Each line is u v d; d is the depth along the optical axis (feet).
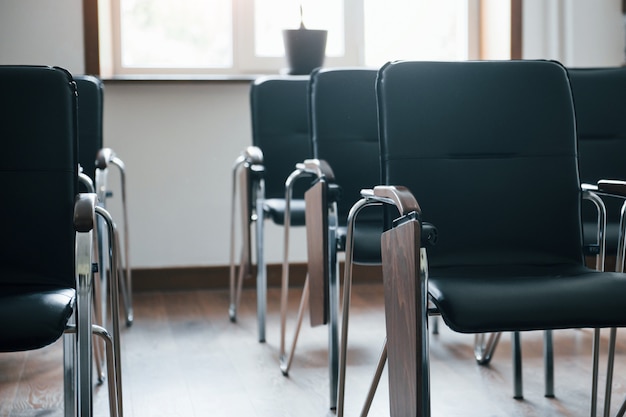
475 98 6.75
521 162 6.73
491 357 9.16
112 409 5.78
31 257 6.02
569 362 9.23
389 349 5.69
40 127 6.09
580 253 6.70
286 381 8.70
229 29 14.28
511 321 5.17
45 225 6.03
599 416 7.46
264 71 14.32
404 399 5.29
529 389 8.29
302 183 10.94
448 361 9.38
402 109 6.64
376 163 9.40
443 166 6.63
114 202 13.48
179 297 13.26
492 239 6.63
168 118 13.57
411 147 6.62
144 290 13.70
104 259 8.96
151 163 13.57
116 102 13.39
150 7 14.12
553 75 6.88
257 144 10.94
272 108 10.97
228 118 13.73
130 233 13.60
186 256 13.79
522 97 6.80
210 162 13.74
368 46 14.58
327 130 9.36
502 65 6.85
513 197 6.68
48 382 8.80
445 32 14.80
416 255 4.99
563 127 6.81
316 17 14.40
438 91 6.71
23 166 6.06
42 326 4.88
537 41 13.98
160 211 13.65
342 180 9.32
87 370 5.06
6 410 7.90
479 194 6.64
